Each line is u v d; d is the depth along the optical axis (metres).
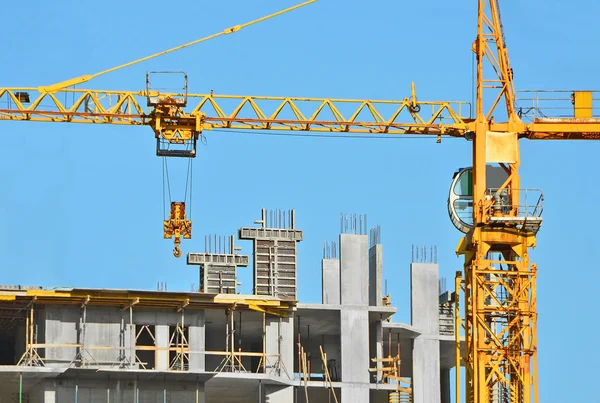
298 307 185.62
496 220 173.62
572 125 180.75
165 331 175.00
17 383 169.38
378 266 199.62
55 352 171.62
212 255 192.12
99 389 168.50
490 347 172.50
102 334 173.00
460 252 180.00
